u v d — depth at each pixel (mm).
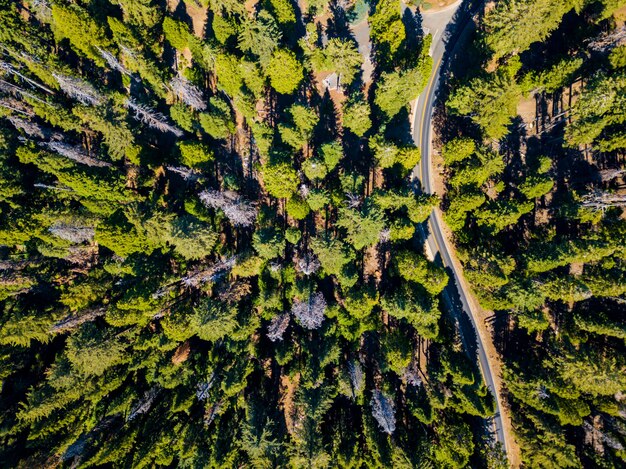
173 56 78000
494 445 69875
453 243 74000
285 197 71000
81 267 80500
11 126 76562
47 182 75500
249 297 73938
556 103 70250
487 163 63062
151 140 78000
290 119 70188
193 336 77375
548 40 70188
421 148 75312
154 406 74375
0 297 73250
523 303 62125
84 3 71812
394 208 68125
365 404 70250
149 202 70562
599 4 63000
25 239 72062
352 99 66438
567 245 62219
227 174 76188
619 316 67562
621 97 56938
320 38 76562
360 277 74875
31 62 68812
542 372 66188
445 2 73750
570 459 60531
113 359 69938
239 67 66062
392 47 67250
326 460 62438
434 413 66312
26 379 75750
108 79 78750
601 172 65812
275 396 75250
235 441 67062
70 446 69812
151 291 67125
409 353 64812
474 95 63000
